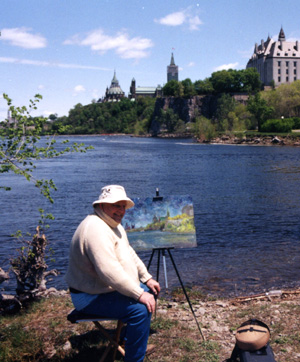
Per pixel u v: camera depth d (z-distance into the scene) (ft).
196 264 35.81
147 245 17.98
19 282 23.50
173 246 18.08
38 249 23.89
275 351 15.05
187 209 18.45
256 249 41.14
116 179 123.03
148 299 11.76
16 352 15.02
